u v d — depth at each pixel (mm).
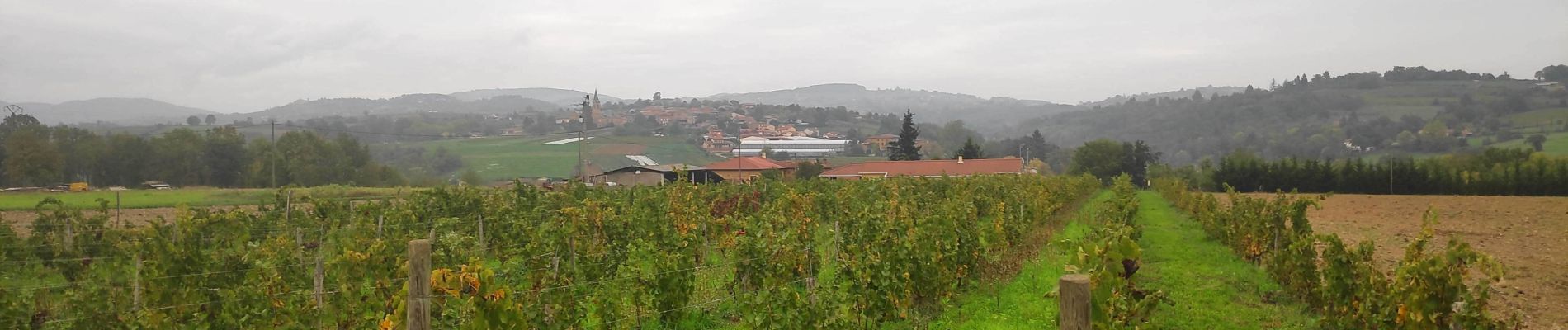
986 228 16516
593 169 92188
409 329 6676
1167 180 56875
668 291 10961
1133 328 9289
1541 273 15828
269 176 59938
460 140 117688
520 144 115188
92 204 37719
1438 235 25312
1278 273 13617
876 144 168125
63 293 11484
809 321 8852
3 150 56250
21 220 29281
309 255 14703
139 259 10938
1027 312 12094
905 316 11516
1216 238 22516
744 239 12727
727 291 13008
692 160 118750
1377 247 22047
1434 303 8391
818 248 16281
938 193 32469
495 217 19734
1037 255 17797
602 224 15984
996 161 76688
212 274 11469
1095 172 90812
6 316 10391
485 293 7785
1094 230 13438
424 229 19141
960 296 13375
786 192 24969
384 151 95875
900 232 13305
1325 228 28578
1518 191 55500
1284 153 139125
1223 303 13008
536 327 9094
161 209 36500
